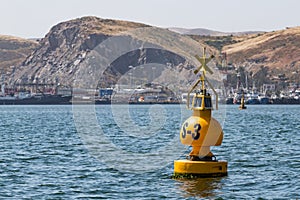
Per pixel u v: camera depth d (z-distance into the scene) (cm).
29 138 8362
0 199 3566
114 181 4100
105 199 3522
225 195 3547
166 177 4184
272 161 5050
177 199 3462
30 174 4497
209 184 3844
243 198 3462
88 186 3941
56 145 6988
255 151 5919
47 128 11288
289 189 3722
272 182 3950
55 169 4738
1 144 7225
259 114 19725
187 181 3966
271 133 8944
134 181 4075
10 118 17475
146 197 3541
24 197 3628
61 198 3584
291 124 12131
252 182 3934
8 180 4231
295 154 5606
